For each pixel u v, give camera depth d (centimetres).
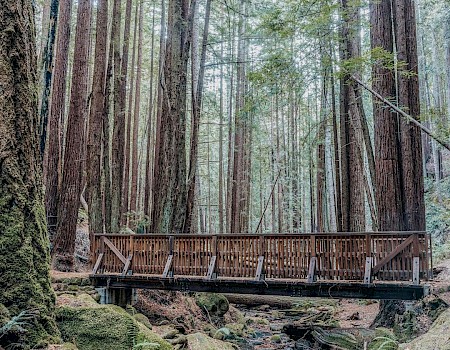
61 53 1120
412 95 898
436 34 2417
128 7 1427
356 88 1088
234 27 2114
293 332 980
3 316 358
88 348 450
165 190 1106
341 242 746
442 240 1527
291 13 944
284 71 958
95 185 1076
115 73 1149
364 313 1127
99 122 1088
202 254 843
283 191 2516
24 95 420
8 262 385
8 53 412
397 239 709
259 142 2755
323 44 1014
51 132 1109
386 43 934
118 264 907
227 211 2142
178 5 1110
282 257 783
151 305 945
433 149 1903
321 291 748
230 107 2180
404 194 885
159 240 880
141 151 2441
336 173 1384
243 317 1155
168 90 1155
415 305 805
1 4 413
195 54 1616
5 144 402
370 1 946
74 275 890
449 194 1881
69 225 1017
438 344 396
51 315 412
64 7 1124
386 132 896
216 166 3400
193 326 936
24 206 407
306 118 2469
